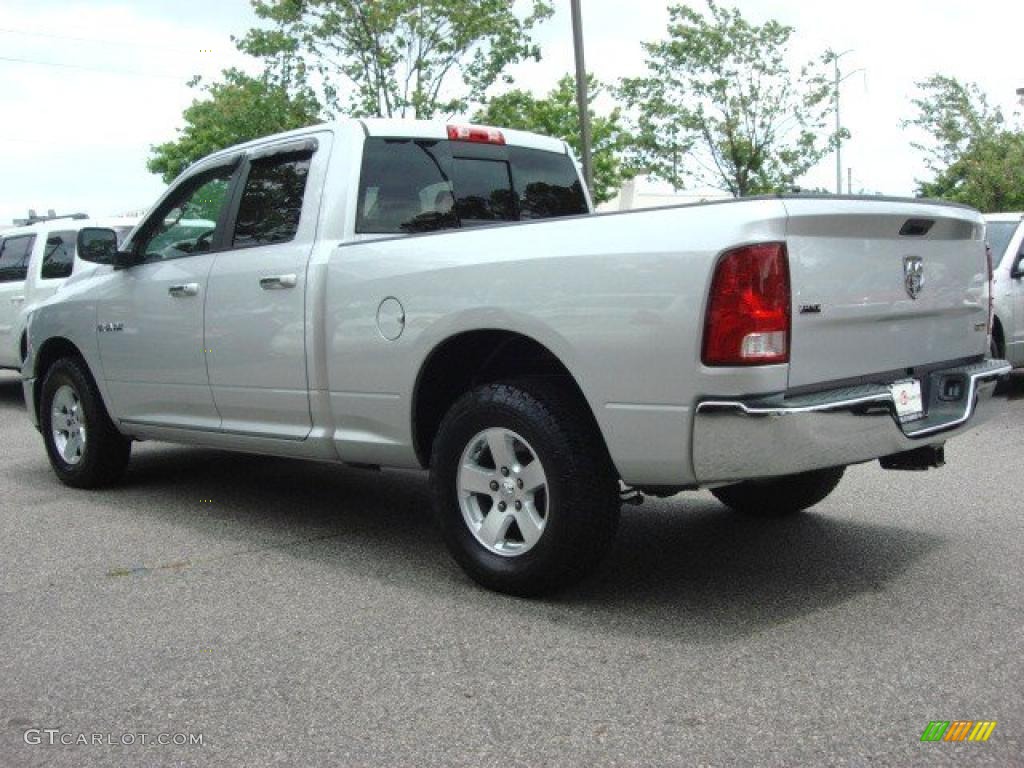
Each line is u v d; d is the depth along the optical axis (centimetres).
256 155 558
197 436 586
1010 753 287
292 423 521
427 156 542
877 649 365
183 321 571
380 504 622
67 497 655
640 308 371
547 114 2305
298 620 409
